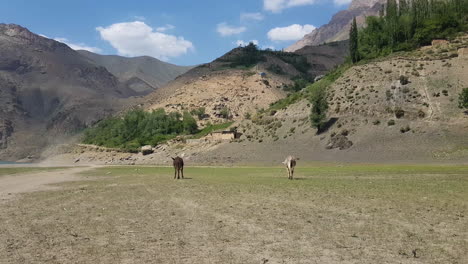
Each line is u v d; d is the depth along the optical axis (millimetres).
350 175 51969
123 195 31812
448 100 106938
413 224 19172
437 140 94938
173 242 16141
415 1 165750
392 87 118250
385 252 14609
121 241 16344
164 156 147875
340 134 109750
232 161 113688
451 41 135625
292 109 138750
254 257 14047
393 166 73375
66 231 18281
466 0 162750
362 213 22141
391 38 154250
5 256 14258
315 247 15312
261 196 29750
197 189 35625
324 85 134750
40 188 39250
